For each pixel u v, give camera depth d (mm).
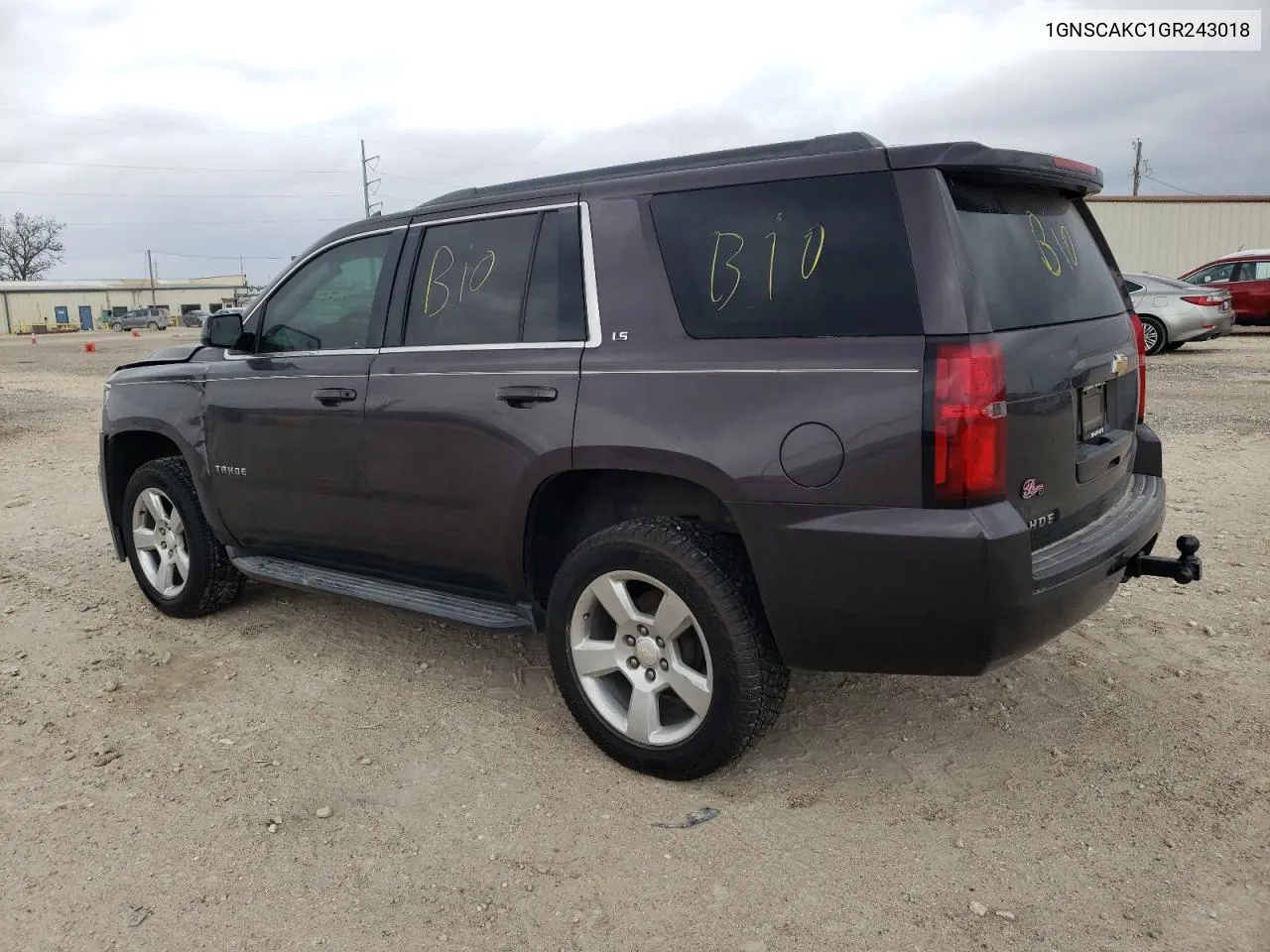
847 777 3238
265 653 4414
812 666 2955
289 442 4113
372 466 3824
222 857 2885
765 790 3178
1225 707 3607
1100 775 3193
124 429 4875
